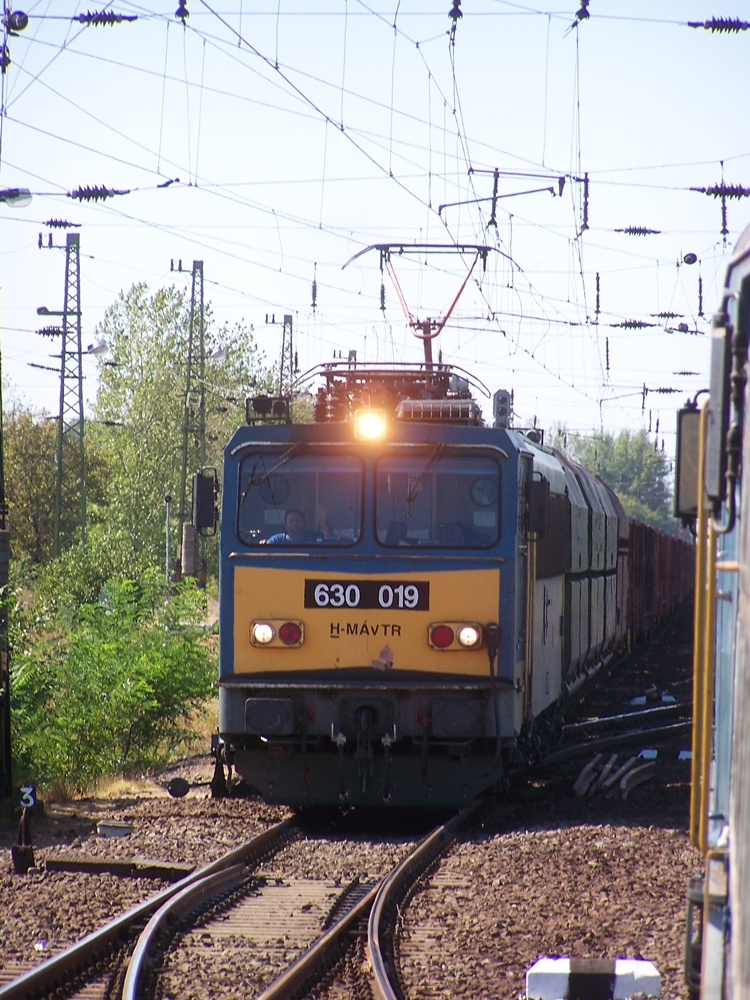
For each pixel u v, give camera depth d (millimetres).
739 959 12445
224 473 45688
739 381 16266
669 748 66375
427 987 25625
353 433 45156
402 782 45406
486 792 48625
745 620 14133
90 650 61594
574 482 67250
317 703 44500
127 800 50625
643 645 128625
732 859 14812
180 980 26172
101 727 58875
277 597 44750
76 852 38562
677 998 24375
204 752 66062
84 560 147500
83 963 27078
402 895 33781
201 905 32531
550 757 59344
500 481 44594
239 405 171375
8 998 23938
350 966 27500
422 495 44719
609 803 47156
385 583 44281
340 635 44344
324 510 45031
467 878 36188
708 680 18344
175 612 68562
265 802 47438
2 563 51406
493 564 44188
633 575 114438
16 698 57500
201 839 41219
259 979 26203
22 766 54969
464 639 43844
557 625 56594
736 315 16562
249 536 45219
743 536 14734
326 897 33906
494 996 24969
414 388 49844
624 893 32500
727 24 53500
